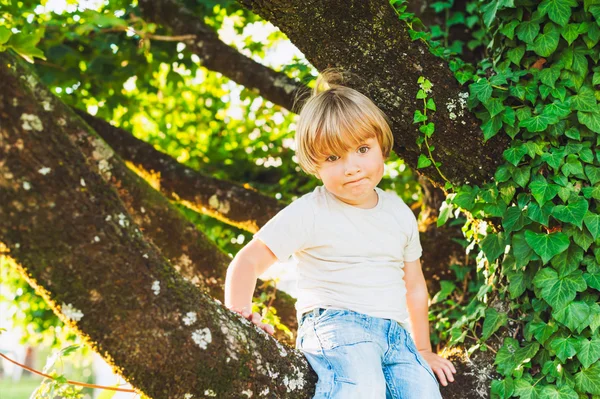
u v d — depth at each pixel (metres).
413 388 2.02
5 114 1.48
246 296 2.05
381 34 2.23
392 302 2.19
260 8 2.21
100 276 1.57
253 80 3.93
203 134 5.80
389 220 2.29
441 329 3.19
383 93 2.24
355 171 2.13
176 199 3.81
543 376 2.13
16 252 1.51
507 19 2.29
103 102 4.97
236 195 3.72
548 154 2.14
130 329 1.61
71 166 1.56
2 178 1.47
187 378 1.68
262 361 1.83
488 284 2.44
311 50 2.26
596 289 2.11
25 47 1.83
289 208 2.22
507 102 2.25
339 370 1.95
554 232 2.12
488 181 2.29
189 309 1.70
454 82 2.29
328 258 2.19
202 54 4.08
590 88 2.19
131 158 3.81
